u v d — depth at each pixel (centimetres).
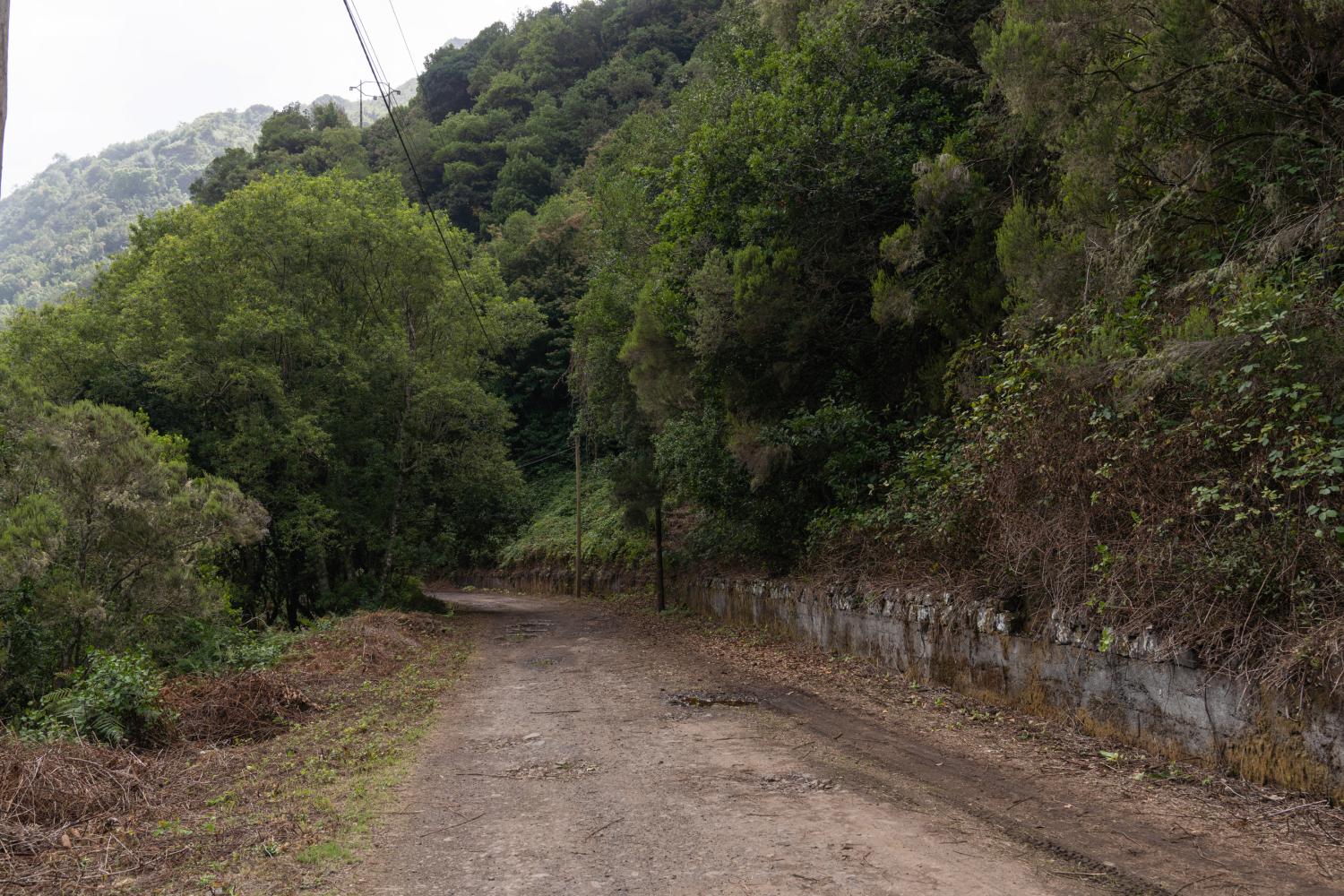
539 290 5278
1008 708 852
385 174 2889
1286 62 729
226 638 1477
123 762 705
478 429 3025
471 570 5500
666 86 6328
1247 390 629
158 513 1292
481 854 504
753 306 1492
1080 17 796
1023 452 857
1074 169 853
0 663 1091
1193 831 495
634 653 1553
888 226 1543
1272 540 596
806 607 1405
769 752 736
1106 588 725
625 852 495
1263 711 562
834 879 436
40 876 487
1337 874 423
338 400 2569
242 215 2439
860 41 1556
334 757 780
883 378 1551
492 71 7900
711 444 1775
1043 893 411
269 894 450
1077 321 855
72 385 2486
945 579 1009
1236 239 754
